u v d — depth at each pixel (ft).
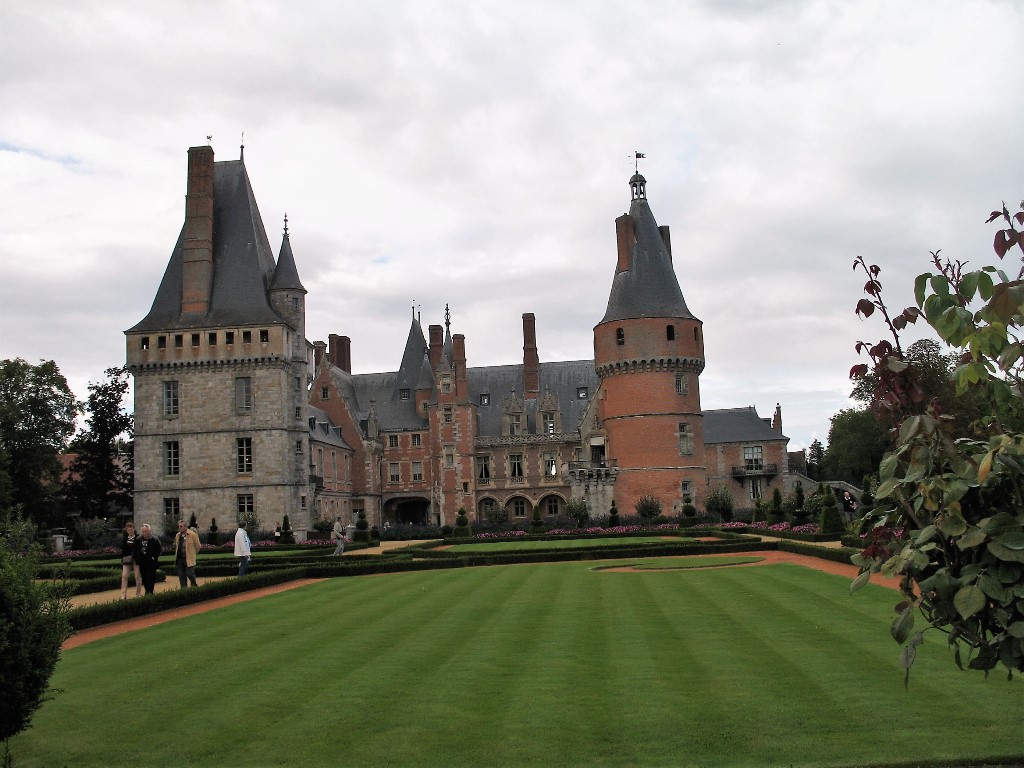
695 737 36.96
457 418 290.97
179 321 229.25
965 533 26.09
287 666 52.60
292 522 225.76
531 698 43.39
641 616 67.21
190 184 234.58
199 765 35.53
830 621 61.98
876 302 28.96
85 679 50.72
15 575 35.14
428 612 73.61
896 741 35.55
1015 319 26.50
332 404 294.46
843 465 319.06
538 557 131.23
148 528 89.86
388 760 35.45
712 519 222.28
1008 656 26.35
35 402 228.63
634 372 246.27
